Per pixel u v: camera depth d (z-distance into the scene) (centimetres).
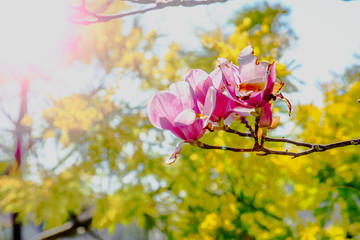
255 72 145
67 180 534
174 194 443
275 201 367
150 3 228
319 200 354
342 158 342
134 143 479
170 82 468
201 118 147
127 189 485
